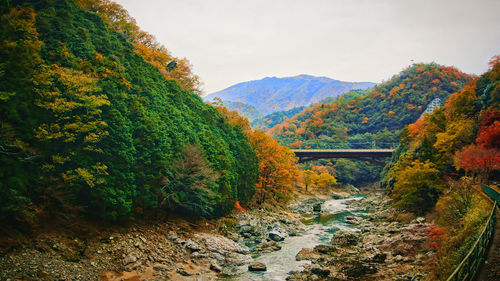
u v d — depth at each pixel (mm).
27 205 23500
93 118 28672
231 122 73688
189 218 42062
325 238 44750
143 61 48469
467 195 35250
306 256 34219
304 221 61188
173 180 37750
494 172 47562
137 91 38781
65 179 25438
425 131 70875
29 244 22203
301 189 112750
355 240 40312
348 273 27250
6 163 22016
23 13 30531
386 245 35406
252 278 27594
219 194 44625
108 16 70938
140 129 33750
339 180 151000
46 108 25125
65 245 24188
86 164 27328
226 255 33656
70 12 38344
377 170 158375
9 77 22969
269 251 37406
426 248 30484
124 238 29250
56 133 25047
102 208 28312
